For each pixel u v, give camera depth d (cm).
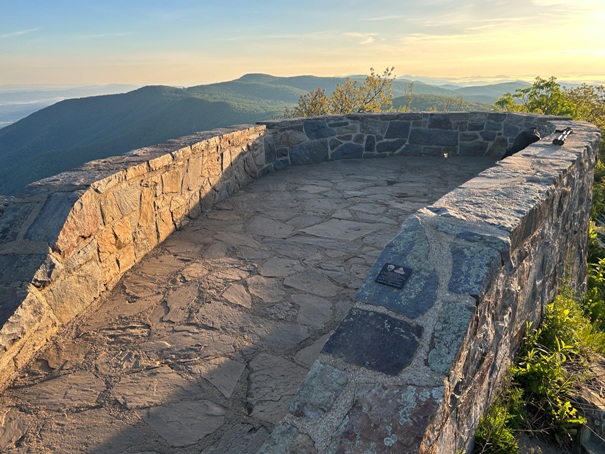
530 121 604
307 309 268
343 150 677
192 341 237
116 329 249
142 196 333
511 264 184
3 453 166
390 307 148
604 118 1942
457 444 147
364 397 124
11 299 212
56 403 193
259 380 206
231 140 496
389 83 2533
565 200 296
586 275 474
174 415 185
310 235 385
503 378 204
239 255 346
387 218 425
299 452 117
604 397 218
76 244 253
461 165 631
